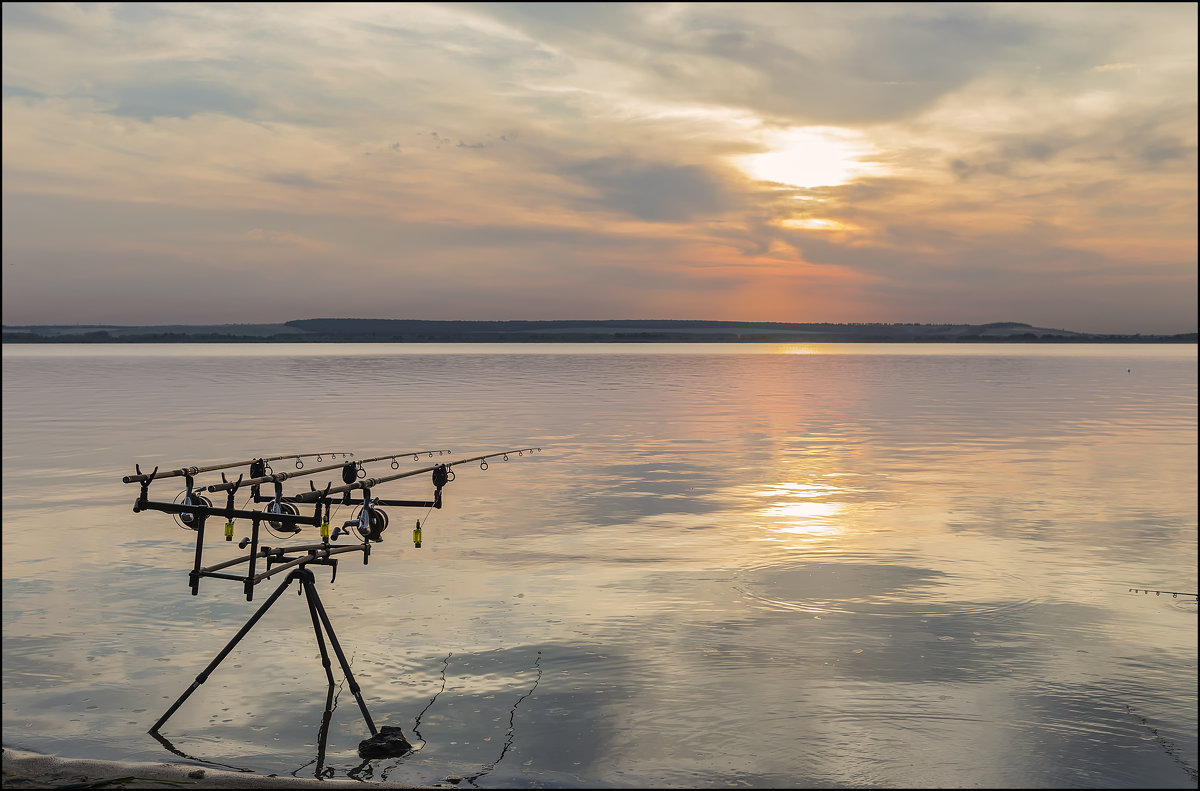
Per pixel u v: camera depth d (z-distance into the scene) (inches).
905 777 311.3
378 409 1846.7
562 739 338.0
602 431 1432.1
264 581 533.0
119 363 5172.2
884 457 1130.0
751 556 602.5
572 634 446.0
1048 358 6958.7
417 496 843.4
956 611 480.1
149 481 342.6
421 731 345.7
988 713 357.7
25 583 530.9
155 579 539.2
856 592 516.4
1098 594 512.1
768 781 308.7
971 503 802.2
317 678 393.7
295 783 298.7
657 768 317.4
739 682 386.9
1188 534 671.1
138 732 344.2
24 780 295.9
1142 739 336.5
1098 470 1017.5
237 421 1565.0
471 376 3462.1
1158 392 2581.2
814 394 2444.6
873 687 382.3
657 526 701.3
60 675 395.9
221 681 389.7
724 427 1512.1
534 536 665.0
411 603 495.5
